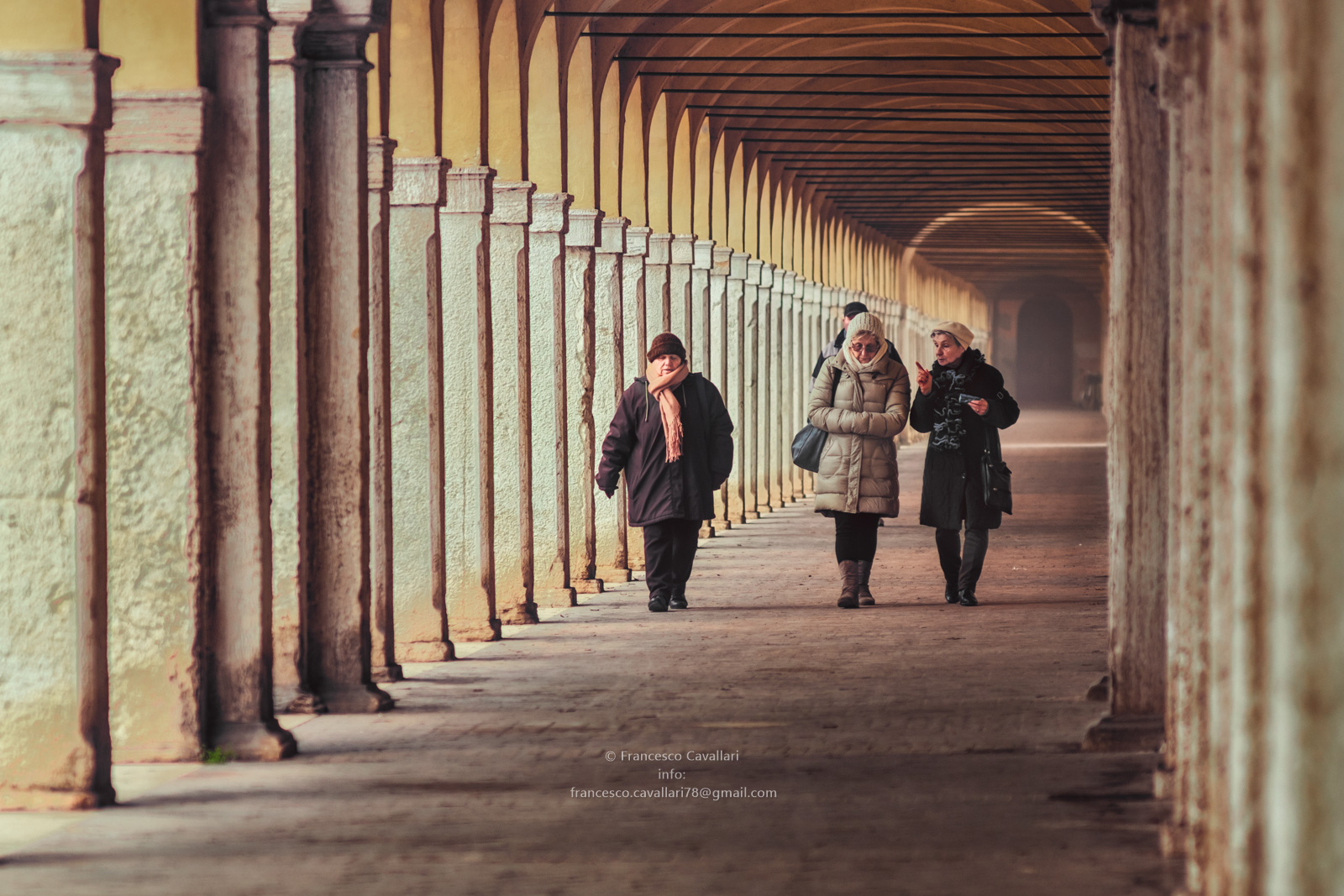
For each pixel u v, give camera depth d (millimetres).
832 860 17781
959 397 40969
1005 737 24875
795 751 24016
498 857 18094
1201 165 17438
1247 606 11344
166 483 24516
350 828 19672
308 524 29078
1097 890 16547
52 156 21406
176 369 24453
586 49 52844
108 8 24500
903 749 24047
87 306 21453
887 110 82500
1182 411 18578
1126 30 24016
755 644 35500
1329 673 10352
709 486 42094
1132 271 24094
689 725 26297
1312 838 10375
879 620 39125
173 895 16828
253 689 24719
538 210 47438
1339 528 10320
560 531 46062
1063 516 70500
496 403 42812
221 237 24984
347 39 29000
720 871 17375
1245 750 11516
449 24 39844
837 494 41156
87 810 20938
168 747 24328
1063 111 78438
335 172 29156
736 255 78375
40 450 21422
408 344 35750
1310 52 10234
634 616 41594
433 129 36406
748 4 62531
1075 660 32469
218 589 24844
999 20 68625
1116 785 21484
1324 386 10297
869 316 41125
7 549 21453
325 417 29141
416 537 35250
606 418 54844
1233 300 11461
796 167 100000
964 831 19078
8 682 21359
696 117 70438
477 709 28312
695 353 71375
